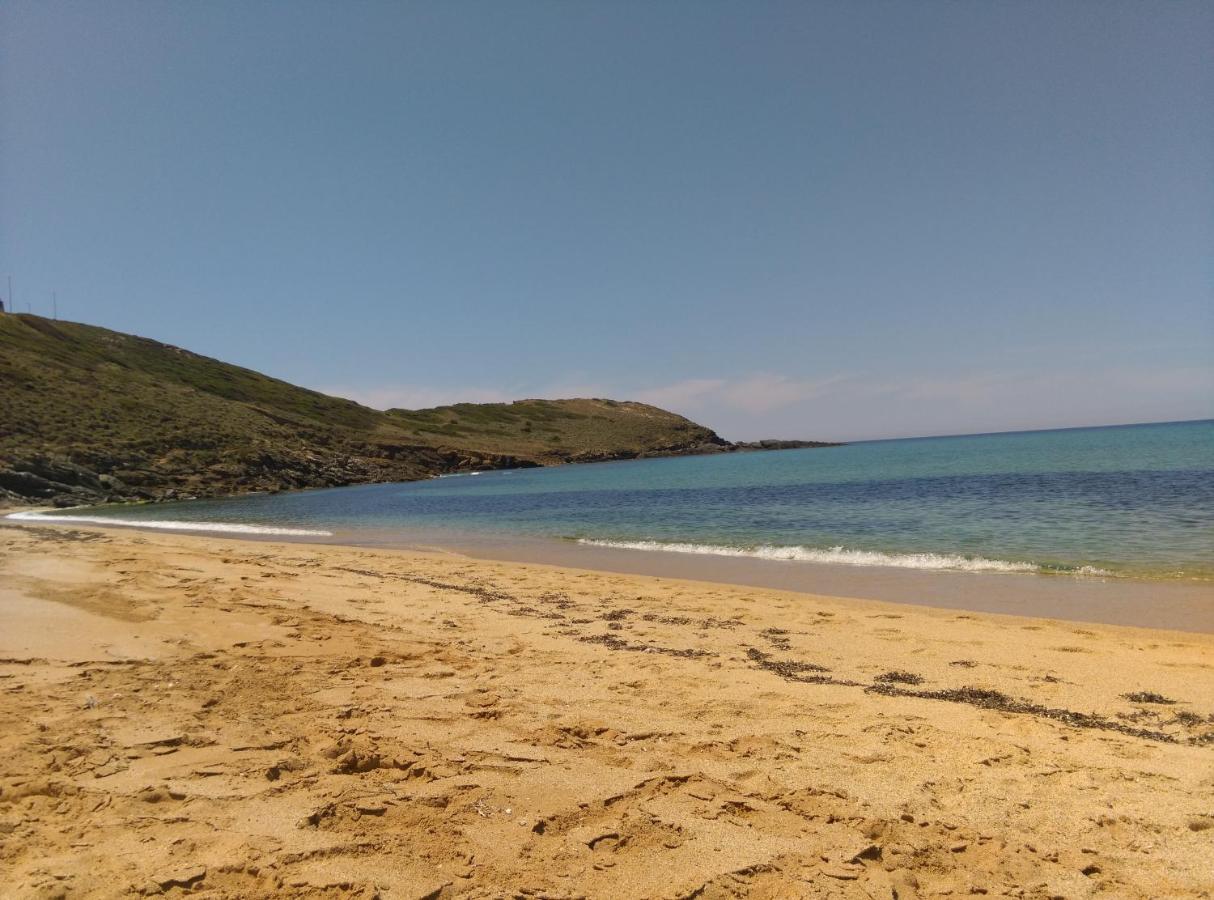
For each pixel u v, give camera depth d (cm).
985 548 1653
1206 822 414
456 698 629
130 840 364
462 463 10019
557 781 459
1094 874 368
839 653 827
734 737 549
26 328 8250
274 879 333
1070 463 5100
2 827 374
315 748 500
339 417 10612
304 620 931
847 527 2200
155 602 992
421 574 1463
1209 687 690
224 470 6116
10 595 1014
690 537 2155
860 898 340
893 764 499
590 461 12725
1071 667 762
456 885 337
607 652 820
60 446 5194
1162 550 1506
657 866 363
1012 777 479
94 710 556
